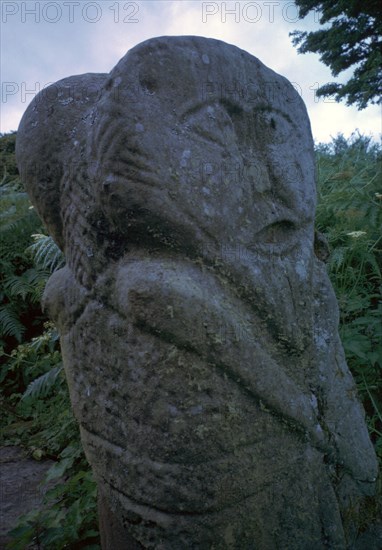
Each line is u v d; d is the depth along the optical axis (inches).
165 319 51.6
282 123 63.1
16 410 154.4
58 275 66.5
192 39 56.2
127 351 55.1
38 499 101.0
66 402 129.3
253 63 61.1
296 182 63.4
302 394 59.2
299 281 61.2
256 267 57.4
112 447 57.6
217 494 53.4
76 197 60.9
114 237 57.2
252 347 55.1
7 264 185.3
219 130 56.5
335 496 59.9
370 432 91.4
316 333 63.3
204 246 54.5
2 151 318.3
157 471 53.4
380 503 63.8
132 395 54.7
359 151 172.7
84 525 76.7
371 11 308.7
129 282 53.5
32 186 66.5
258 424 55.2
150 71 53.1
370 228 120.6
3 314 179.0
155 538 54.6
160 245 54.4
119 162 52.2
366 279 114.7
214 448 53.1
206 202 54.6
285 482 56.6
